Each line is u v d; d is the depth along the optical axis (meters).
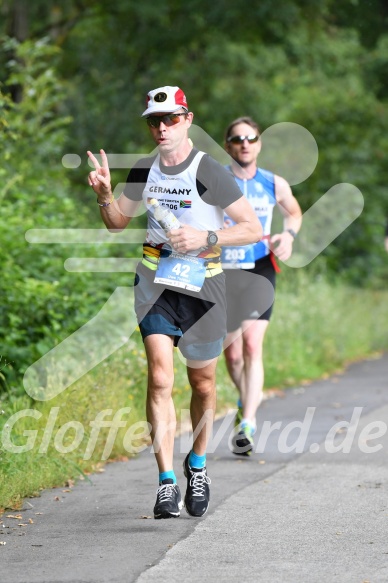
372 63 51.41
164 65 45.91
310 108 46.72
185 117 12.40
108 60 45.91
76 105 44.09
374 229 45.47
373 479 15.05
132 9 43.44
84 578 10.15
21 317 19.38
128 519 12.71
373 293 43.84
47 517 12.85
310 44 47.72
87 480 14.66
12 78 28.55
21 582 10.04
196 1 43.84
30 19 42.25
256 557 10.94
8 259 19.98
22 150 27.84
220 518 12.72
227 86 46.72
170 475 12.68
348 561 10.77
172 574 10.27
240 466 16.22
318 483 14.80
